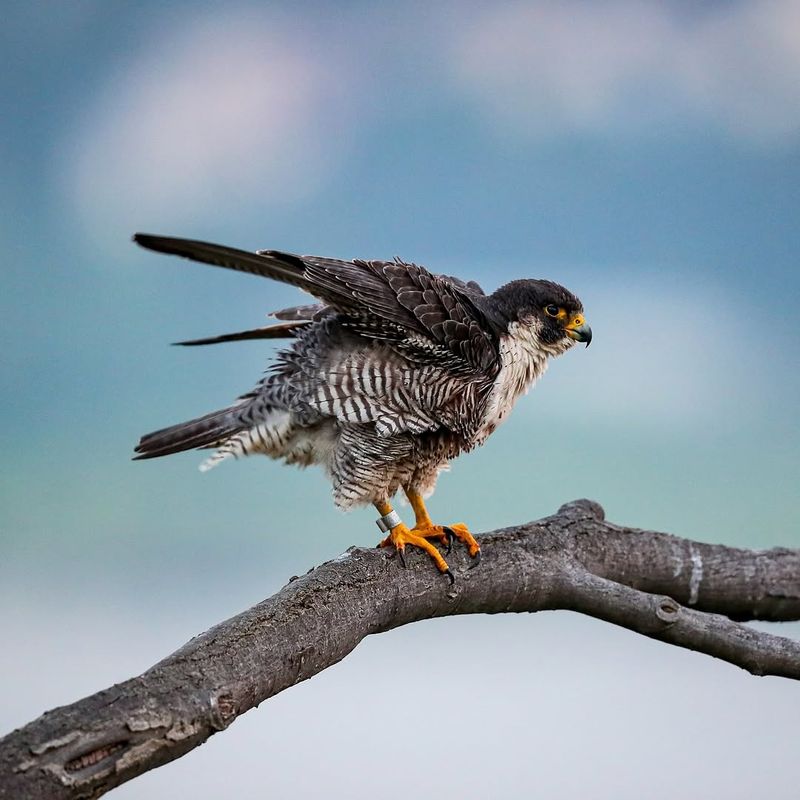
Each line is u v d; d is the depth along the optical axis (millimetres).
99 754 6648
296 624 8094
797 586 10820
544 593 9852
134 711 6809
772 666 9016
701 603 10844
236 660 7523
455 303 11484
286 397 11531
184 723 6965
